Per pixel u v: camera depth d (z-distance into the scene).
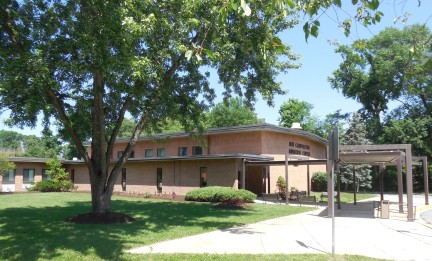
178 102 16.58
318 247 9.87
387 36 44.00
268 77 15.85
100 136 14.61
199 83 17.03
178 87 16.22
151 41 12.05
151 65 12.00
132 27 10.66
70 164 42.38
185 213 17.73
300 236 11.59
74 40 11.53
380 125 47.66
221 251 9.28
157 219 15.38
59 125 15.10
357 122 44.94
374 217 17.05
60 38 11.94
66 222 14.06
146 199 27.58
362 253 9.15
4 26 12.56
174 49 12.41
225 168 27.19
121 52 11.55
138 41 12.20
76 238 10.72
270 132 29.19
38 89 11.23
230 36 13.51
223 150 30.33
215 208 20.28
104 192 14.84
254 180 30.11
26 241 10.28
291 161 23.39
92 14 11.58
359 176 39.97
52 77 12.24
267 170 29.16
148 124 17.84
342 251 9.37
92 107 14.26
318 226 13.87
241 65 15.65
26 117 13.48
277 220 15.55
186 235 11.62
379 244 10.39
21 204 22.34
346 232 12.52
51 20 11.89
